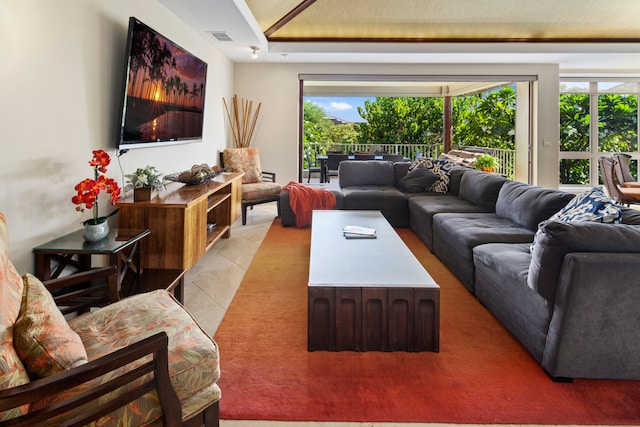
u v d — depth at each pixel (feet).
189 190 11.39
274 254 12.96
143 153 11.77
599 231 5.86
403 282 7.14
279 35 19.81
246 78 22.38
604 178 17.43
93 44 9.10
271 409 5.51
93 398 3.45
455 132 35.17
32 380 3.70
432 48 19.98
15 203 6.90
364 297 7.02
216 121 19.54
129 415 3.91
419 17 18.47
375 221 12.06
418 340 7.08
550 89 22.41
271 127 22.61
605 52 20.17
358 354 7.02
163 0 12.47
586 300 5.71
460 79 22.34
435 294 6.99
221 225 14.39
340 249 9.06
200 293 9.71
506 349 7.16
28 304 4.28
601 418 5.34
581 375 5.98
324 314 7.07
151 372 4.03
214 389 4.57
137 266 8.56
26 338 3.71
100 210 9.62
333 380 6.21
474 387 6.02
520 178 24.23
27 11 7.04
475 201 14.20
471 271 9.57
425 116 39.45
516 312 7.25
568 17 18.49
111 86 9.89
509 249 8.57
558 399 5.73
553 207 9.75
